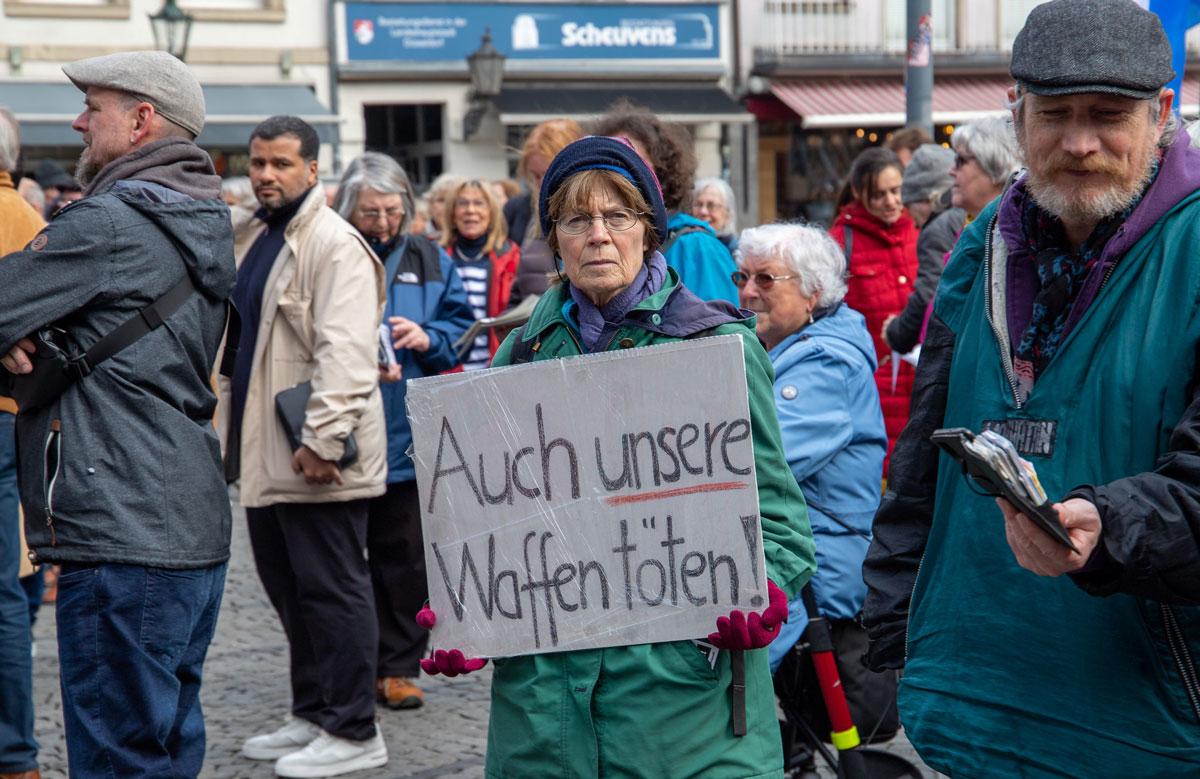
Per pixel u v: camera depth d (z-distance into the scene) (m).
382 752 4.75
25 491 3.32
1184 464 2.03
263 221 4.84
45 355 3.25
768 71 20.11
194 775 3.59
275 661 6.06
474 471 2.51
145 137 3.47
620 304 2.52
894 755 3.46
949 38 21.23
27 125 16.08
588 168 2.50
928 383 2.51
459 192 6.91
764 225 3.69
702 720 2.43
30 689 4.19
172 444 3.35
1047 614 2.24
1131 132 2.13
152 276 3.32
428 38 18.55
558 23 19.25
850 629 3.51
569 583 2.47
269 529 4.89
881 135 21.02
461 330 5.70
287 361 4.70
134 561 3.27
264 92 17.72
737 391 2.39
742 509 2.39
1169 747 2.15
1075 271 2.24
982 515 2.34
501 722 2.55
